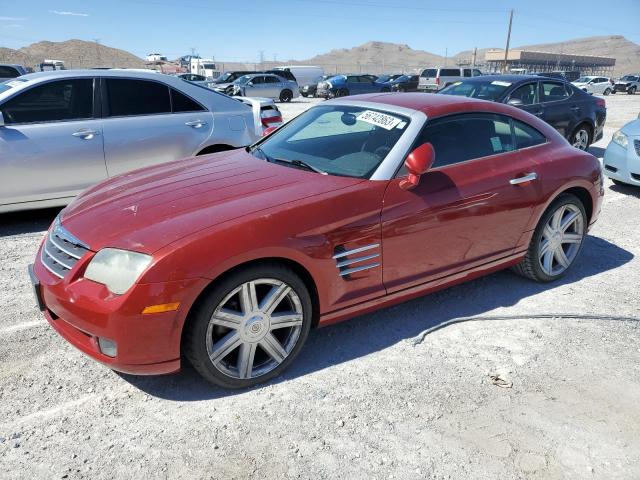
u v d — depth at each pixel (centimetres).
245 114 627
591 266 456
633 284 419
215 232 249
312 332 339
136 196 297
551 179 381
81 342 261
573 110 934
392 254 309
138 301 237
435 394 278
